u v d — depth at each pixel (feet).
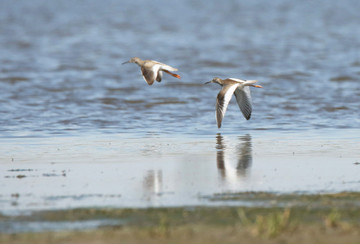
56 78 111.04
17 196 39.42
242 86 49.78
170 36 187.11
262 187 41.37
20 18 246.88
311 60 134.82
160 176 45.14
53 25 220.64
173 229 31.96
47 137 63.98
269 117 76.13
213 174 45.73
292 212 34.91
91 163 50.37
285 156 52.80
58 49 157.17
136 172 46.62
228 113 78.43
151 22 231.50
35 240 30.37
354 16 248.32
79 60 136.98
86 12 276.62
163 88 100.42
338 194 39.09
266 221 32.91
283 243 29.53
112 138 63.16
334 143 59.16
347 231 31.19
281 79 110.22
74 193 40.14
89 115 77.97
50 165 49.67
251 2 324.39
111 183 42.96
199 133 66.18
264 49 155.43
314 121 73.26
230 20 237.66
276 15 256.73
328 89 98.07
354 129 67.82
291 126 70.18
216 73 119.85
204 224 32.76
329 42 168.55
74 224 33.12
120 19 243.19
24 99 89.40
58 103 86.48
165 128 69.56
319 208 35.70
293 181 43.16
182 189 40.93
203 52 151.43
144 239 30.35
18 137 63.93
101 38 182.50
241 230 31.58
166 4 317.63
